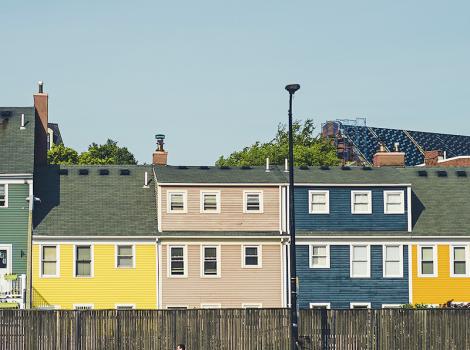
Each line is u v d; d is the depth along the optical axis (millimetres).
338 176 81750
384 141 136125
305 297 77750
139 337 59219
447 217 82000
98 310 58938
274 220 78312
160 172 80562
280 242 77750
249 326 60000
